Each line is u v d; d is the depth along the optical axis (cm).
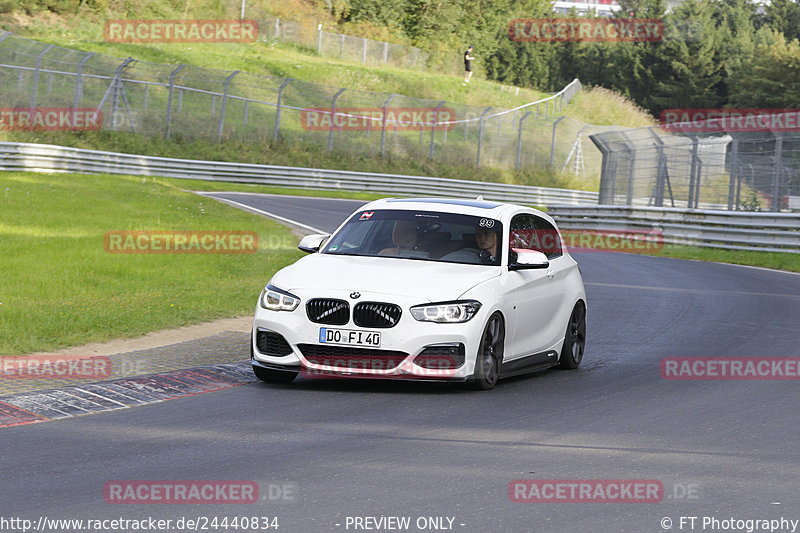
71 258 5475
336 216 9962
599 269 6819
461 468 1906
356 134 17275
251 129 16338
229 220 8488
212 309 4106
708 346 3647
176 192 10556
